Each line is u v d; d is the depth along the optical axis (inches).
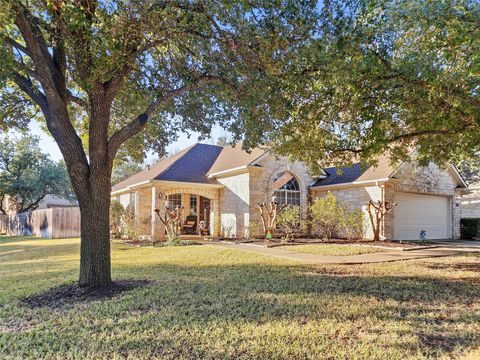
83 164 262.5
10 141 1348.4
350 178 716.7
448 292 255.3
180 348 155.5
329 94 284.8
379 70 245.8
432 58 227.6
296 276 315.0
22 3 243.4
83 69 261.6
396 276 315.9
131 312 208.1
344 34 233.1
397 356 146.9
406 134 346.6
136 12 249.3
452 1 201.5
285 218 631.8
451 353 151.1
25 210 1515.7
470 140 324.2
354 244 581.3
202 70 314.3
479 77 229.0
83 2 242.8
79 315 204.1
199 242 633.0
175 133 416.5
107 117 272.5
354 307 214.2
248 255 458.0
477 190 951.6
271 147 410.0
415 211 729.6
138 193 772.6
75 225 957.8
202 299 233.9
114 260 426.6
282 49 265.7
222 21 258.4
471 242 704.4
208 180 781.3
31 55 239.3
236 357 146.6
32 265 406.6
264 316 197.6
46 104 260.4
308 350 152.3
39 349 156.9
